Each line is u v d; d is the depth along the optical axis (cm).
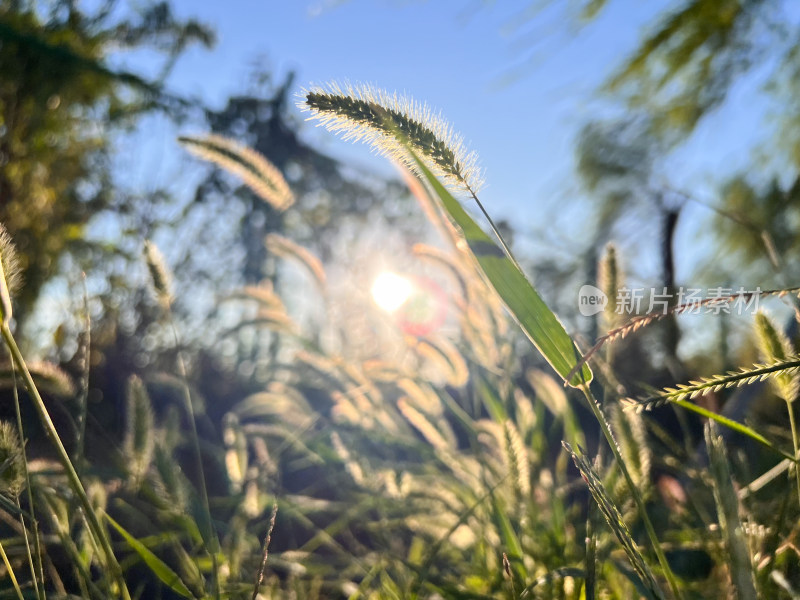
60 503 31
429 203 32
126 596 23
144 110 90
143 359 85
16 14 75
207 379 88
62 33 77
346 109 22
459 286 47
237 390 85
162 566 28
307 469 66
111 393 79
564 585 29
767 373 19
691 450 44
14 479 24
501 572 35
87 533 30
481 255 22
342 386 55
